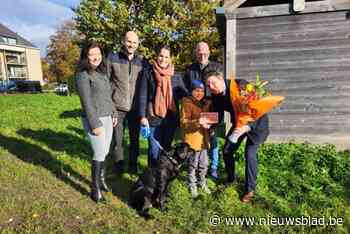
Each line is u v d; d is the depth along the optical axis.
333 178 4.48
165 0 15.09
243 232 3.15
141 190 3.47
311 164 4.78
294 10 5.85
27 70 57.38
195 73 4.25
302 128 6.19
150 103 3.94
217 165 4.62
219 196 3.82
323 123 6.07
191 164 3.80
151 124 3.95
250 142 3.74
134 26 15.05
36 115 9.79
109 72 4.18
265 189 4.11
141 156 5.40
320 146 5.86
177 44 15.51
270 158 5.18
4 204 3.32
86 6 15.32
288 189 4.06
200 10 14.78
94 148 3.52
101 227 3.10
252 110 3.36
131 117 4.41
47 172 4.39
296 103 6.18
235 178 4.29
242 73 6.38
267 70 6.25
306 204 3.66
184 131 3.76
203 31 15.22
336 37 5.84
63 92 29.48
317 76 6.02
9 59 54.38
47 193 3.72
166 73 3.78
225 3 6.16
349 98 5.89
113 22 15.11
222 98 3.72
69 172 4.50
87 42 3.36
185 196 3.79
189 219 3.34
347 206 3.61
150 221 3.29
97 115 3.37
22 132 6.71
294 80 6.14
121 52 4.23
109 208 3.53
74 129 7.57
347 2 5.65
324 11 5.80
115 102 4.24
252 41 6.25
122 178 4.45
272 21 6.11
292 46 6.07
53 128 7.45
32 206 3.35
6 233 2.83
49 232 2.92
